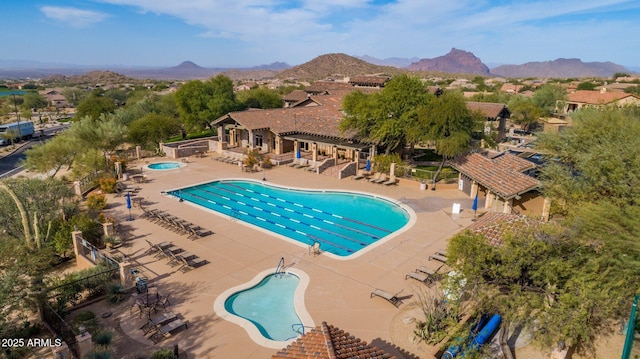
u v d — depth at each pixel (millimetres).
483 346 13148
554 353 13227
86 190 34062
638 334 14016
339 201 32750
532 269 12797
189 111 57781
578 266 13016
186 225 25000
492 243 16547
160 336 14547
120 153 46938
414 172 37469
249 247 22891
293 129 46250
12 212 22516
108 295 17078
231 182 37812
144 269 20094
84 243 20844
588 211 14484
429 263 20844
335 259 21391
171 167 42844
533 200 26969
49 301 16484
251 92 76250
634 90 97062
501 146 51094
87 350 13117
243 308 17047
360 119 38875
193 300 17188
